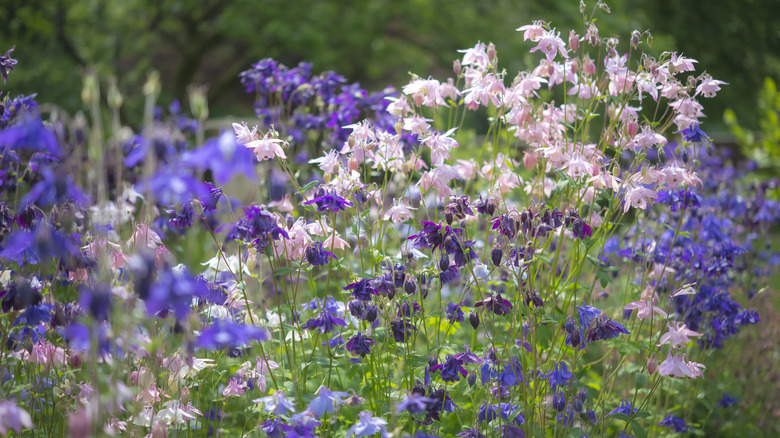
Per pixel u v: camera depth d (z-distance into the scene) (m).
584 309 2.62
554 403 2.60
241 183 4.06
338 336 2.79
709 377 3.80
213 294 2.53
